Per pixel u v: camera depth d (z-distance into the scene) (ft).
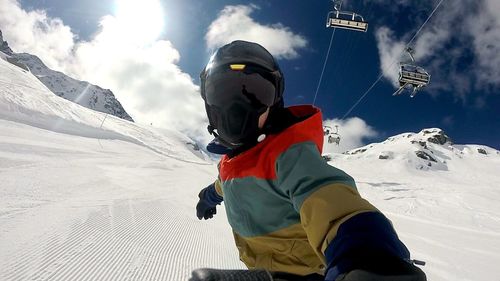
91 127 167.63
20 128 92.89
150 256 13.43
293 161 3.61
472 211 113.91
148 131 315.37
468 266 28.60
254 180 3.95
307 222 3.21
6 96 135.54
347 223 2.87
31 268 10.12
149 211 23.03
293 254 3.95
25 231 13.33
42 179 26.50
